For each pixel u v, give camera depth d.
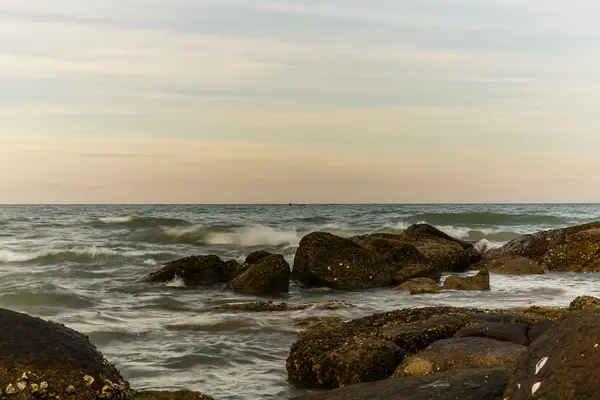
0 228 37.22
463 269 21.64
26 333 5.01
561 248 21.00
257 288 17.05
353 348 8.20
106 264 22.34
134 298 15.41
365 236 24.09
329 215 54.28
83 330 11.00
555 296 15.23
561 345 3.97
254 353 9.79
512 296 15.27
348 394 5.58
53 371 4.84
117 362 9.17
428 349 7.44
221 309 13.61
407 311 9.66
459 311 9.55
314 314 12.80
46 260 23.27
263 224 39.97
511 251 22.39
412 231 24.23
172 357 9.46
